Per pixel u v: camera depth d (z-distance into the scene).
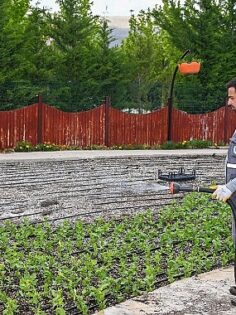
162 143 22.33
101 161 17.22
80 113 20.91
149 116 22.11
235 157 4.89
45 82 25.91
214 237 7.46
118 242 7.32
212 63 27.81
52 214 9.27
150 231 7.80
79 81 26.95
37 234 7.47
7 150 19.31
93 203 10.26
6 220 8.44
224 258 6.34
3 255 6.64
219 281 5.73
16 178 13.26
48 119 20.34
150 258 6.55
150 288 5.48
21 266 6.06
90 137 21.14
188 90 26.72
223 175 14.20
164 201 10.55
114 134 21.53
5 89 24.28
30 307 5.12
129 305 5.07
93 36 29.52
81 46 26.97
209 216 8.71
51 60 26.38
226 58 27.70
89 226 8.11
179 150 20.89
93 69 27.36
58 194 11.17
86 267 5.99
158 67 36.44
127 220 8.59
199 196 10.28
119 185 12.37
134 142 21.92
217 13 28.30
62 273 5.71
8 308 4.88
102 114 21.30
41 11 26.64
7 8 25.05
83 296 5.34
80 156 17.52
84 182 12.77
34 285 5.56
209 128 23.55
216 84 27.28
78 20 27.08
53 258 6.40
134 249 7.02
